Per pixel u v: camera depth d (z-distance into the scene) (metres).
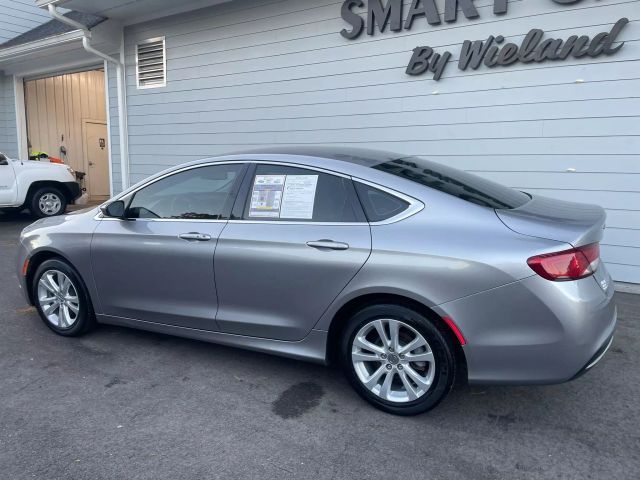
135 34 9.38
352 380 3.22
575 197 5.65
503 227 2.80
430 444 2.82
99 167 15.82
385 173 3.20
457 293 2.79
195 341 4.29
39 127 14.01
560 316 2.64
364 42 6.84
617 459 2.68
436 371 2.93
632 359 3.87
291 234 3.27
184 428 3.00
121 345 4.20
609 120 5.38
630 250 5.44
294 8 7.41
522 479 2.53
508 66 5.84
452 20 6.10
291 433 2.94
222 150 8.55
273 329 3.41
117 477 2.56
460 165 6.28
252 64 7.96
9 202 10.13
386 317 3.02
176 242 3.69
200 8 8.42
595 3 5.29
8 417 3.12
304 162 3.41
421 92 6.46
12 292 5.66
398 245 2.94
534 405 3.24
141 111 9.55
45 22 14.23
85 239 4.08
